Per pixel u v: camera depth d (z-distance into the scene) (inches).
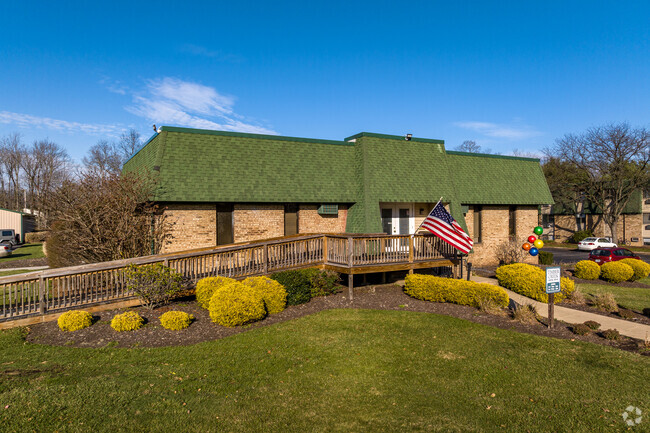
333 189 722.2
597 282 757.9
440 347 370.0
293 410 255.1
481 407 262.1
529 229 973.8
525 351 360.8
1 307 468.4
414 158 808.3
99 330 398.3
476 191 876.6
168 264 493.7
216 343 372.2
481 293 498.3
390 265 581.3
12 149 2522.1
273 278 513.3
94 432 221.9
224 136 679.7
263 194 658.2
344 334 402.6
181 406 254.1
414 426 238.5
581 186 1678.2
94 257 600.4
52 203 729.6
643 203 1596.9
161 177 605.3
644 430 233.8
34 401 247.9
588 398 273.1
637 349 370.0
